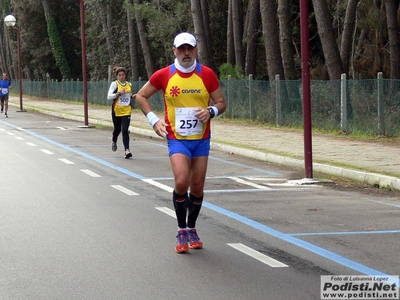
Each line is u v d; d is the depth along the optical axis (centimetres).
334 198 1156
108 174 1438
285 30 2766
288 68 2777
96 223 938
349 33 2731
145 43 4338
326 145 1894
